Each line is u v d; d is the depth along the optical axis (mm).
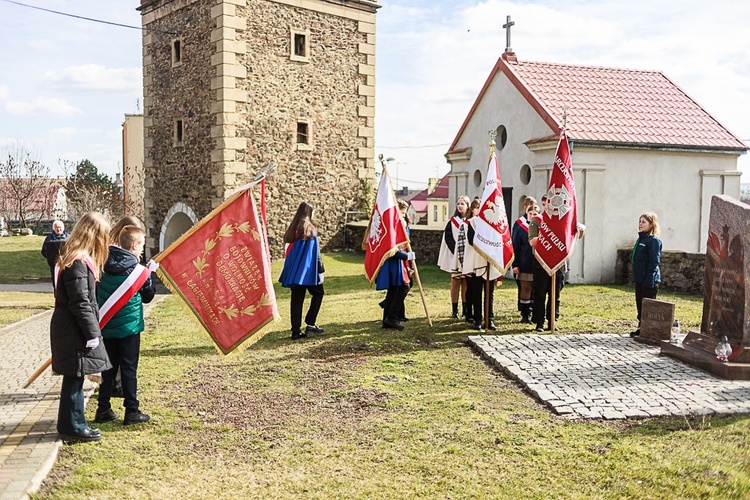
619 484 4379
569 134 14586
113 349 5680
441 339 9031
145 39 23359
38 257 24578
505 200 17219
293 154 21734
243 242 6203
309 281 9000
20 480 4355
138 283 5551
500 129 17562
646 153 15383
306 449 5117
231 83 20016
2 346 8984
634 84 17797
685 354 7531
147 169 23906
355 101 23281
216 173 20359
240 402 6309
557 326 9805
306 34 21766
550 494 4270
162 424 5680
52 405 6070
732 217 7270
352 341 8883
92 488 4367
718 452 4844
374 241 9469
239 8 19984
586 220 14922
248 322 6160
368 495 4305
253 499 4258
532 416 5793
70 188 41000
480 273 9531
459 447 5090
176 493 4332
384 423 5656
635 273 9023
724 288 7375
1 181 45000
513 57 17312
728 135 16297
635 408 5883
